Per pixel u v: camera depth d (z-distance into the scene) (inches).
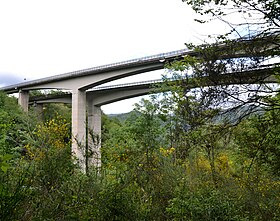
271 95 244.2
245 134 255.4
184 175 306.7
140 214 221.6
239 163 325.7
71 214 184.2
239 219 211.9
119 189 219.0
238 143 259.9
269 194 298.2
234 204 240.1
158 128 494.0
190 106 261.9
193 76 259.6
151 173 270.2
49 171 202.8
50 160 209.3
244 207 283.1
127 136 467.2
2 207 125.0
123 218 210.8
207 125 260.4
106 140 357.1
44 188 190.9
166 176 276.8
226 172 357.1
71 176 219.5
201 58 253.6
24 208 150.3
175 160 329.7
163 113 579.5
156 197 255.6
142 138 394.9
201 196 223.8
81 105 1827.0
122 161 273.3
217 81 248.1
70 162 228.5
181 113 270.2
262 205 281.0
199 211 210.4
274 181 300.5
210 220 207.3
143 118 505.0
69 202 192.9
